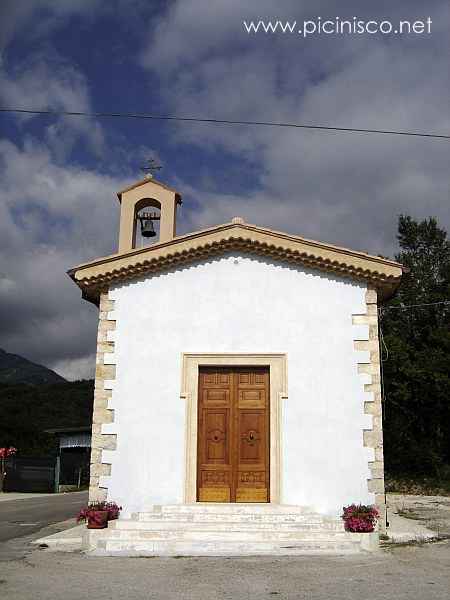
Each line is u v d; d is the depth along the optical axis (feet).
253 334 44.65
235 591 25.95
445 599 24.43
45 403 209.97
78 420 202.28
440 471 108.17
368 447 42.29
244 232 45.50
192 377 44.19
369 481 41.78
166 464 42.60
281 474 42.16
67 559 33.91
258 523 38.27
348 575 29.14
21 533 46.52
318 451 42.39
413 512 61.11
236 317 45.01
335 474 41.98
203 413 44.27
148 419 43.39
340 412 42.96
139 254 45.47
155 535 36.78
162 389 43.91
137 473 42.52
